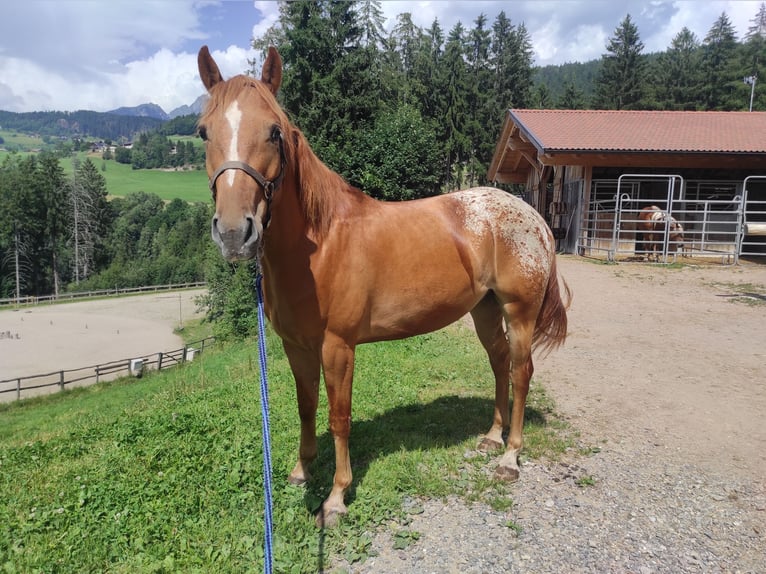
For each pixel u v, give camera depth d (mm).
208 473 3467
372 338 3088
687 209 15961
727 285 10531
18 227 56969
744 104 46594
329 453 3699
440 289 3143
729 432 4094
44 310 41656
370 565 2566
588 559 2590
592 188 15984
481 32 49125
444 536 2783
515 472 3348
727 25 53562
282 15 18078
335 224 2811
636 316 8227
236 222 2062
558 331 3689
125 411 6332
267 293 2850
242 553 2652
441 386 5273
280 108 2465
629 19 50094
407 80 35531
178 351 21438
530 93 49656
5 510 3205
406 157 14883
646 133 16094
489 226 3363
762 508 3037
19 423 11000
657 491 3230
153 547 2715
